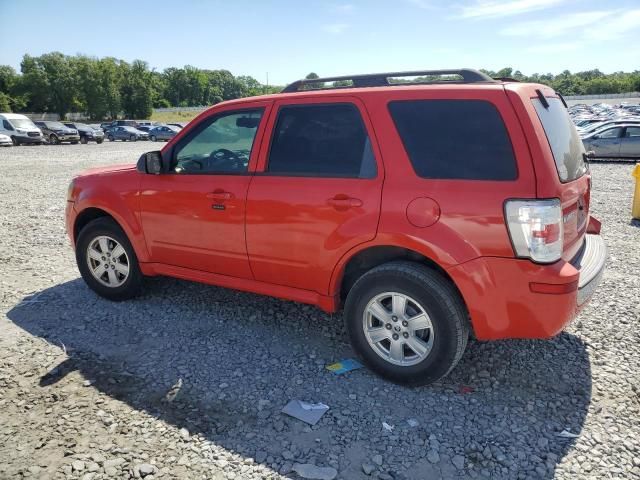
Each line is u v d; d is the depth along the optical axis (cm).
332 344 398
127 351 385
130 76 10338
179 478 253
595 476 255
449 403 319
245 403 318
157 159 419
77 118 9819
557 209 286
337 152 347
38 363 365
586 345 391
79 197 477
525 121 290
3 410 308
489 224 291
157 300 485
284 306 471
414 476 256
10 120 3247
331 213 339
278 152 372
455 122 309
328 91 358
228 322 437
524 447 277
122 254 470
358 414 307
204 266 420
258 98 391
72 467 260
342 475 256
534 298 289
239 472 258
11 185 1325
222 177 394
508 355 377
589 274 320
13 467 259
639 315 441
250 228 378
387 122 328
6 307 468
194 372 355
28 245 691
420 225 308
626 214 891
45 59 9312
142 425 295
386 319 334
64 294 502
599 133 1866
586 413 306
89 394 326
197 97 14812
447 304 309
